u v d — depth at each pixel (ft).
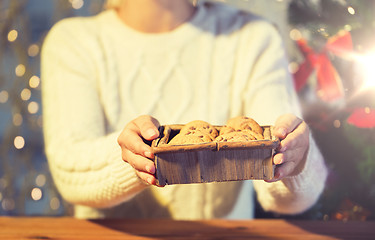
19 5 6.52
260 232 3.16
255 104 4.07
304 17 3.44
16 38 6.50
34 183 6.54
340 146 3.34
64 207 5.91
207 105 4.21
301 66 3.60
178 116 4.17
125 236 3.08
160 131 2.52
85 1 7.25
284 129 2.41
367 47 3.18
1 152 6.57
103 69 4.15
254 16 4.51
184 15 4.37
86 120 3.88
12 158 6.77
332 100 3.34
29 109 6.48
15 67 6.94
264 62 4.19
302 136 2.56
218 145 2.22
